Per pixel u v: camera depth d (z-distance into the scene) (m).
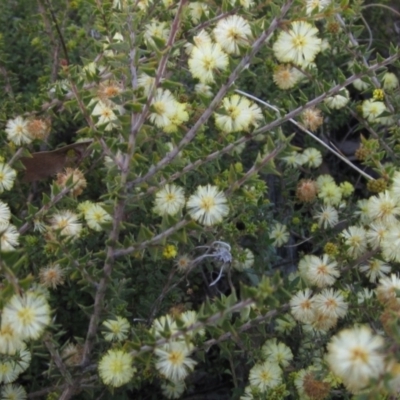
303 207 0.31
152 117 0.22
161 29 0.27
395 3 0.41
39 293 0.21
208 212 0.22
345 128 0.40
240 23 0.23
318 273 0.24
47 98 0.28
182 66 0.31
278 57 0.23
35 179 0.28
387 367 0.17
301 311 0.23
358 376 0.17
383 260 0.26
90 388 0.23
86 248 0.26
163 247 0.22
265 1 0.27
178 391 0.26
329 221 0.29
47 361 0.26
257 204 0.28
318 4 0.24
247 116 0.23
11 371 0.22
